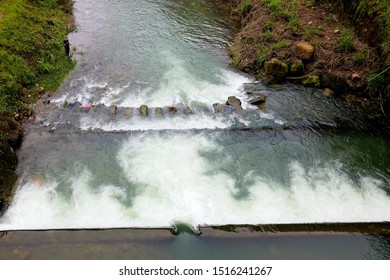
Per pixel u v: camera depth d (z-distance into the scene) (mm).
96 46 15461
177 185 9508
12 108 11273
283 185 9672
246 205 9070
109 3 19578
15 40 13500
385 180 10008
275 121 11680
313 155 10641
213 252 7867
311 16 15445
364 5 13750
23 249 7676
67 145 10500
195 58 14938
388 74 12039
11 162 9695
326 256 7879
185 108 11969
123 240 7969
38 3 17219
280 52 13688
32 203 8938
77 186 9391
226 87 13281
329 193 9516
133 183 9523
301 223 8586
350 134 11391
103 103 12148
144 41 15953
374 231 8445
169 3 19625
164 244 7961
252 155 10508
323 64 13156
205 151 10531
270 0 16609
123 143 10625
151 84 13227
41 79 12992
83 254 7641
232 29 17266
